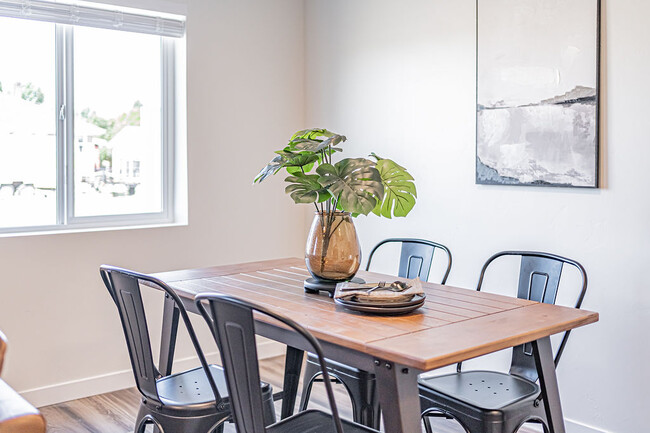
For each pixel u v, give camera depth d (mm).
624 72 2723
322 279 2373
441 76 3469
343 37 4051
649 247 2676
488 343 1721
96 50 3654
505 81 3135
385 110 3801
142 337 2131
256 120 4148
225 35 3971
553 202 3000
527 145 3062
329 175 2268
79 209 3643
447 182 3475
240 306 1668
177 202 3965
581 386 2939
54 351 3412
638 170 2697
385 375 1705
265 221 4230
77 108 3609
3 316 3262
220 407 2115
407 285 2217
